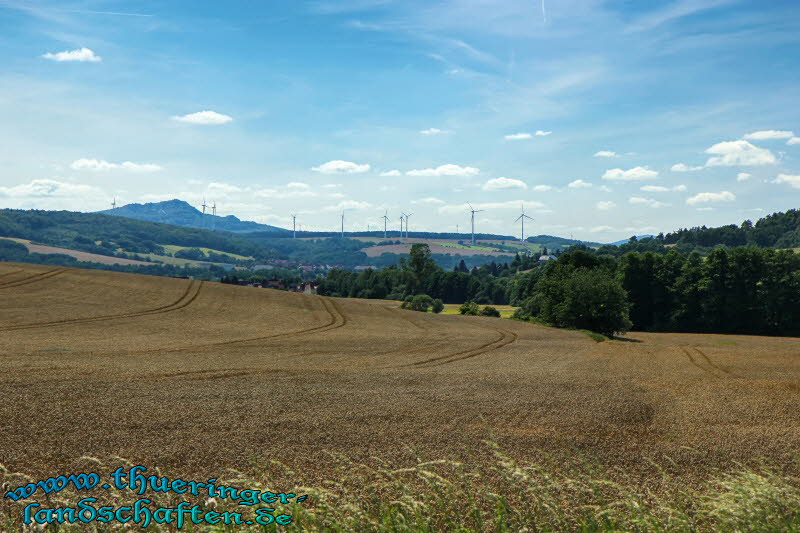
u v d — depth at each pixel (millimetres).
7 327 45031
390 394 23859
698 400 24250
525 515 9461
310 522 8180
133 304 62781
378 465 14086
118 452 14641
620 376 31656
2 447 14531
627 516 9273
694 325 94938
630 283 99625
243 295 76438
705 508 10125
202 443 15703
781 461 15570
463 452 15477
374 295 178750
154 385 24062
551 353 44719
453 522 9031
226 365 31141
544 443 16734
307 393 23547
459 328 66562
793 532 8000
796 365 38781
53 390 21922
